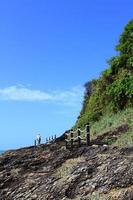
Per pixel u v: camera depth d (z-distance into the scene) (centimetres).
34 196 2697
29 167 3266
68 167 2948
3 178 3017
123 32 5525
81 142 4031
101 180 2611
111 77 5388
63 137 5484
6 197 2792
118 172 2622
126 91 4703
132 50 5278
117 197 2416
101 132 4297
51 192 2677
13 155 3875
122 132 3894
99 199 2445
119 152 3002
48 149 3919
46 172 3042
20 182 2900
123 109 4741
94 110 5438
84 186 2623
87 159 2952
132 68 5078
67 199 2573
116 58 5478
